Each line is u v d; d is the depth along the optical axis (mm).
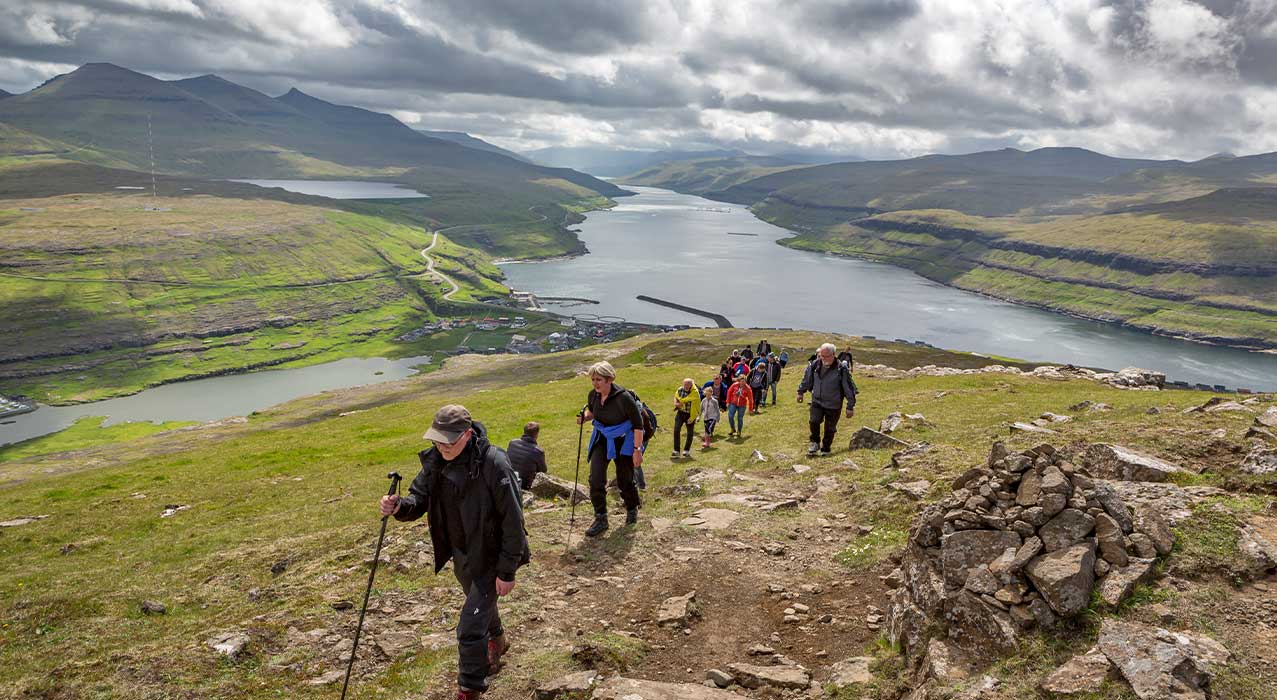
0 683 8422
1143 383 37344
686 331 164125
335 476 31688
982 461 14805
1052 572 7145
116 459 55875
